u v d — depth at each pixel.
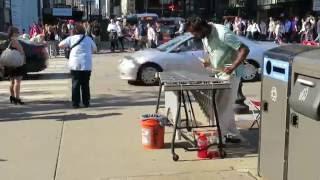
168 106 8.23
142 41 32.00
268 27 42.25
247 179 6.16
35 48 17.09
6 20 36.78
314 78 4.68
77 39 11.09
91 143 8.03
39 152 7.59
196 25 7.48
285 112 5.27
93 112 10.65
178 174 6.43
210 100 7.50
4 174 6.63
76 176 6.48
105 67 20.52
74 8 71.00
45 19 60.41
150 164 6.90
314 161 4.70
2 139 8.38
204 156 7.14
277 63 5.44
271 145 5.67
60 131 8.88
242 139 8.01
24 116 10.32
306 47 5.32
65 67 21.05
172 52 15.16
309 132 4.78
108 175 6.47
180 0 79.06
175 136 7.42
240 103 9.90
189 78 7.20
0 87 14.86
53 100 12.38
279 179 5.47
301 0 51.31
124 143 7.99
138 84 15.27
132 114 10.35
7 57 11.58
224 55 7.48
